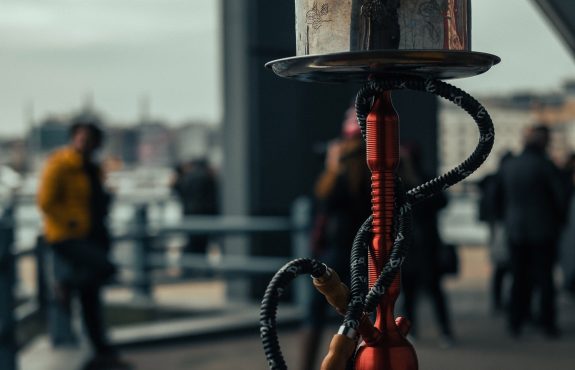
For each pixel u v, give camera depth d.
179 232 10.83
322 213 6.71
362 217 6.62
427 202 8.46
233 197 11.53
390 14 1.62
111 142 117.62
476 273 14.74
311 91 11.42
